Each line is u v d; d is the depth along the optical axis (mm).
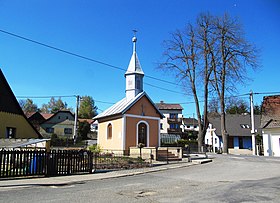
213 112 65125
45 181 13352
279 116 37812
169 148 26031
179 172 17578
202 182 13180
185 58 39438
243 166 20797
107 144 30031
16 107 27688
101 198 9477
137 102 28984
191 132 78500
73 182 13375
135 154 25422
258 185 11852
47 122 76500
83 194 10219
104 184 12781
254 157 30000
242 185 11930
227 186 11734
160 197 9609
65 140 47719
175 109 82125
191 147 45344
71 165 16156
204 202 8734
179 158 25203
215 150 51281
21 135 28344
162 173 17156
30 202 8828
